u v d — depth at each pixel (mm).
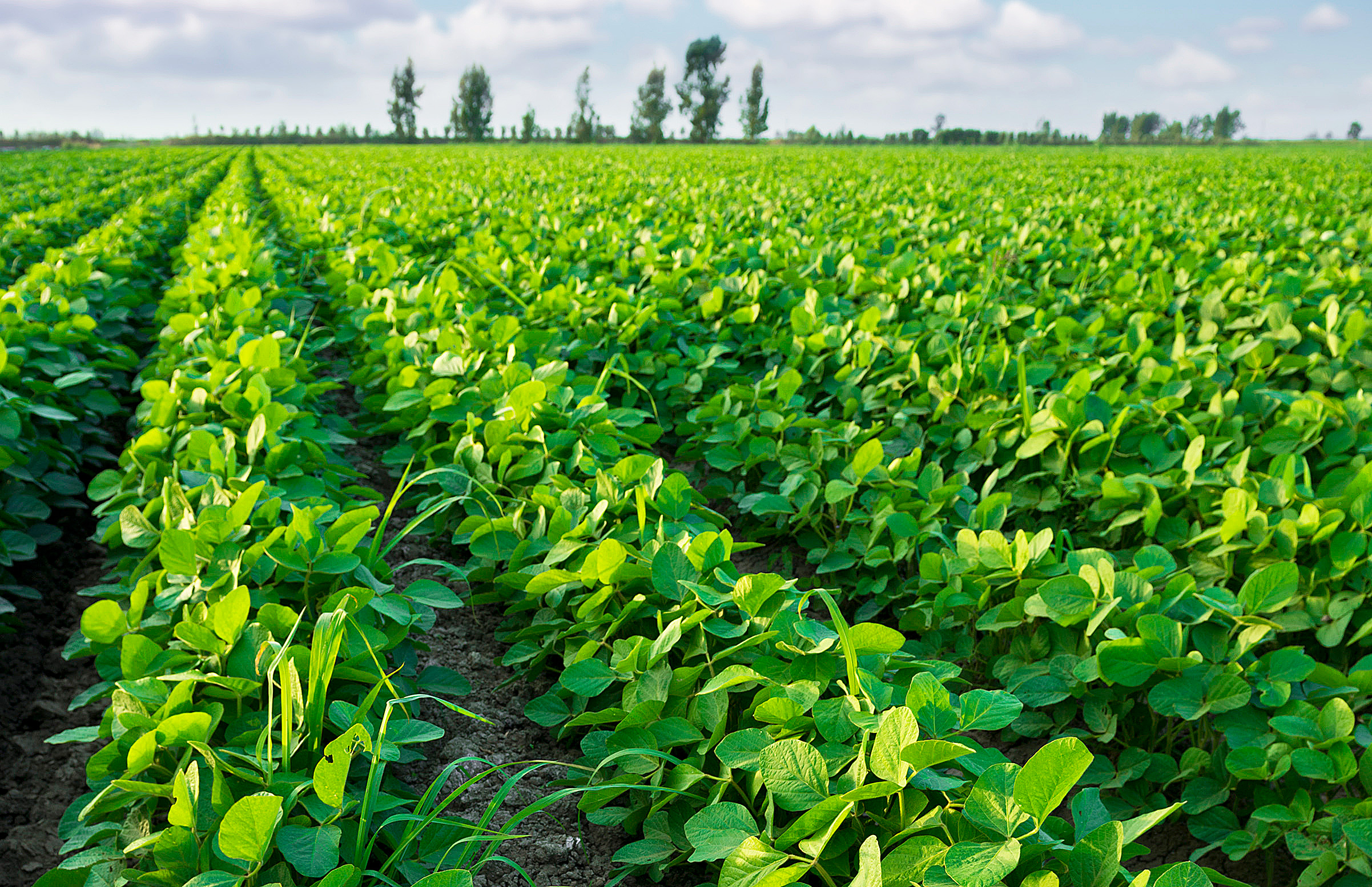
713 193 15805
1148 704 2814
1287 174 21172
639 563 2906
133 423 5910
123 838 2125
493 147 60688
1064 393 4449
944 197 14695
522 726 3350
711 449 5359
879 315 5938
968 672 3613
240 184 19219
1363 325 5035
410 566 4375
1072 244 9500
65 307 5789
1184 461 3891
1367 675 2604
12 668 3621
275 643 2336
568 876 2629
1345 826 1947
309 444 3771
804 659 2346
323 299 8125
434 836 2316
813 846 1764
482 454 3963
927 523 3797
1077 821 1789
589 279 8102
